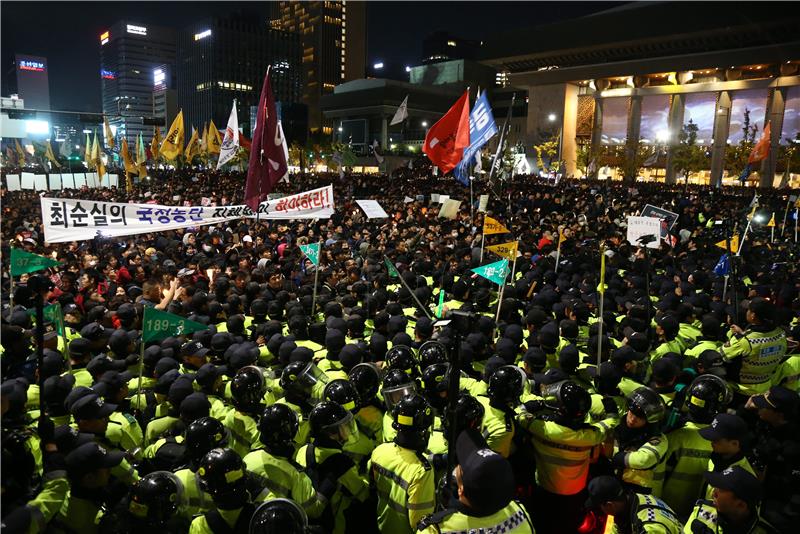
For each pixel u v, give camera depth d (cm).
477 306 953
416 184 4703
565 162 7650
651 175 7100
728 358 630
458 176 1328
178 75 18112
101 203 1059
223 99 16862
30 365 563
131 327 777
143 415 557
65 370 620
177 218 1149
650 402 427
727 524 329
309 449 427
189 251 1449
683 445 454
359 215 2220
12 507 337
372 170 10281
